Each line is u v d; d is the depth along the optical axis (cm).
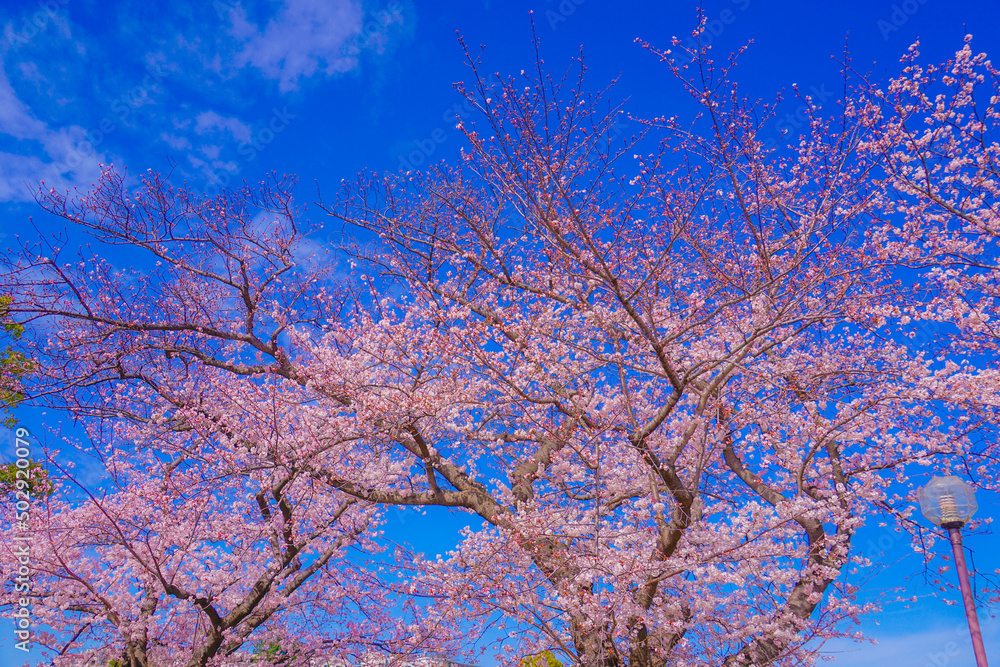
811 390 838
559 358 870
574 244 739
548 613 755
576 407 728
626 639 755
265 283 1088
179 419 969
